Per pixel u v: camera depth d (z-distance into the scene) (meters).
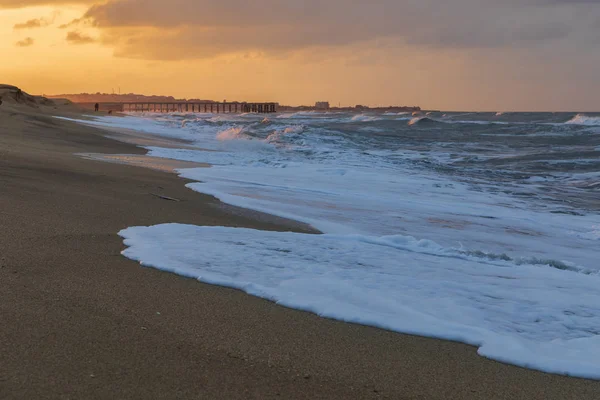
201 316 3.58
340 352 3.18
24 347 2.79
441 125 53.81
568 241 8.36
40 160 11.14
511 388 2.88
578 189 14.33
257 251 5.62
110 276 4.31
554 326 4.01
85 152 15.46
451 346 3.43
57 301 3.58
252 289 4.24
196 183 11.24
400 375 2.93
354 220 8.70
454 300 4.44
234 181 12.20
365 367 2.99
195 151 19.50
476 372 3.05
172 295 3.97
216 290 4.21
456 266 5.77
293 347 3.19
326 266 5.22
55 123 23.78
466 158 22.05
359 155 21.30
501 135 38.69
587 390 2.91
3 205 6.57
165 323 3.38
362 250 6.12
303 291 4.27
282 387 2.65
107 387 2.46
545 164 20.25
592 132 39.66
